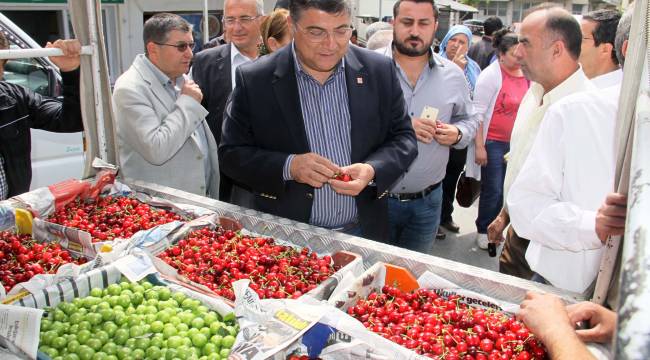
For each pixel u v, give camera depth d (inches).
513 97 200.4
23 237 103.7
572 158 79.9
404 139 107.5
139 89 121.1
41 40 354.9
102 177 118.3
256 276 86.5
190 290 81.3
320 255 96.0
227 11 150.0
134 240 93.4
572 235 77.8
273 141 102.3
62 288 79.3
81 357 69.9
